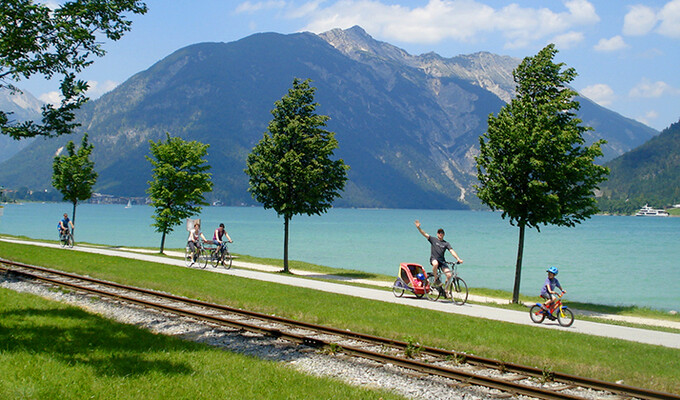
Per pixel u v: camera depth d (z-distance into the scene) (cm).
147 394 819
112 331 1274
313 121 3353
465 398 906
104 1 1230
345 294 2156
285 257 3331
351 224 17450
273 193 3291
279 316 1627
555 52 2314
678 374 1074
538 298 2817
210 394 833
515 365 1078
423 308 1808
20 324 1298
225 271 2978
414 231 12669
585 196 2300
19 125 1214
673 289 3872
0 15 1135
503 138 2298
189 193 4356
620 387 960
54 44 1245
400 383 972
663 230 16788
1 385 817
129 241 7575
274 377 945
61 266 2606
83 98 1252
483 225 18762
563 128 2267
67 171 4419
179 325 1443
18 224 12200
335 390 884
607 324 1883
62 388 824
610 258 6612
